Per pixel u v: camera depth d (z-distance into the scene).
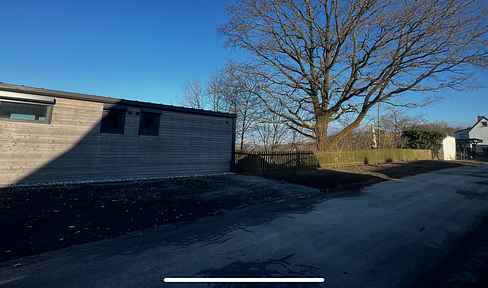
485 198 7.21
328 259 3.17
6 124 7.44
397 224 4.72
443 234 4.18
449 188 8.91
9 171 7.42
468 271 2.89
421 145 25.16
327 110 16.36
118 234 4.04
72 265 2.95
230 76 16.39
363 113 17.14
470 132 46.25
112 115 9.31
